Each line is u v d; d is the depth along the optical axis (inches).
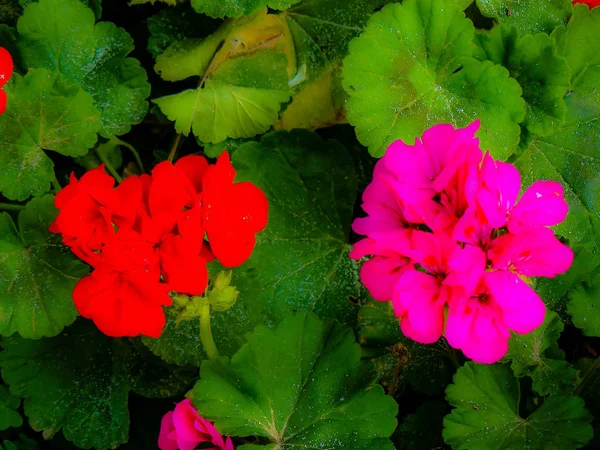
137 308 20.0
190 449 21.2
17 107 22.4
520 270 19.6
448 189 19.3
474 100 23.0
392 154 19.6
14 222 23.8
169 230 19.6
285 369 21.6
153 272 19.7
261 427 21.5
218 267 23.1
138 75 23.2
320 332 21.8
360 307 23.4
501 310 19.3
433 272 19.4
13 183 22.6
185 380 23.8
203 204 19.8
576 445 21.4
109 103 23.3
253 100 23.6
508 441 21.7
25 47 23.0
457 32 22.7
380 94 22.7
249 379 21.5
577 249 23.3
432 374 23.4
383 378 23.3
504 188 19.6
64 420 23.8
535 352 22.3
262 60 23.7
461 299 19.0
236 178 23.5
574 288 22.9
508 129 22.8
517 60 23.3
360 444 21.4
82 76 23.2
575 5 23.5
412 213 19.2
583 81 23.8
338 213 23.8
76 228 19.5
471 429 21.8
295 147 23.8
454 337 19.3
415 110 22.8
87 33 23.1
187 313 20.9
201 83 23.5
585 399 23.2
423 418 23.3
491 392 22.0
